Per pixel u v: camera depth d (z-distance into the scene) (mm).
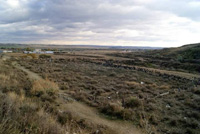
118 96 10070
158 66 38531
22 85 9641
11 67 20594
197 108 7848
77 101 8820
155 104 8484
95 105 8141
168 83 16484
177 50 66562
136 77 19328
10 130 2742
